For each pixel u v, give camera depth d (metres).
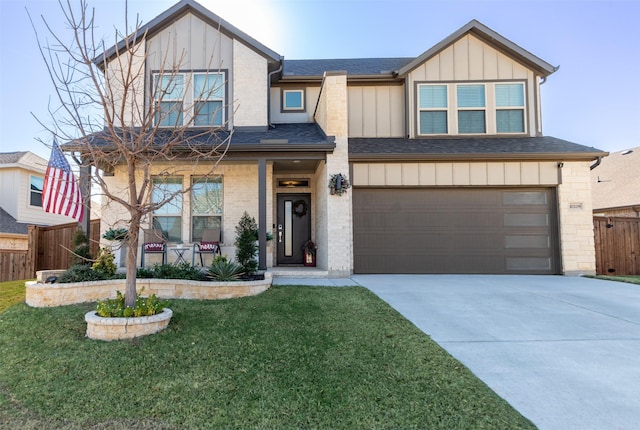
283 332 4.18
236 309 5.11
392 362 3.39
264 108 9.20
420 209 9.02
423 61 10.05
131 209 4.18
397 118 10.37
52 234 9.74
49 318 4.72
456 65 10.08
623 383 3.01
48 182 6.82
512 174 8.94
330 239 8.12
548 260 8.96
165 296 5.96
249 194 8.85
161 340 3.95
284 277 8.02
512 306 5.37
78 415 2.59
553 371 3.23
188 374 3.19
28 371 3.28
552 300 5.76
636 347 3.80
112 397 2.83
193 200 8.84
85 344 3.87
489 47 10.09
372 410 2.61
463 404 2.67
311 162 9.03
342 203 8.18
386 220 9.01
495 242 8.99
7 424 2.48
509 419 2.48
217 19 9.05
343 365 3.34
